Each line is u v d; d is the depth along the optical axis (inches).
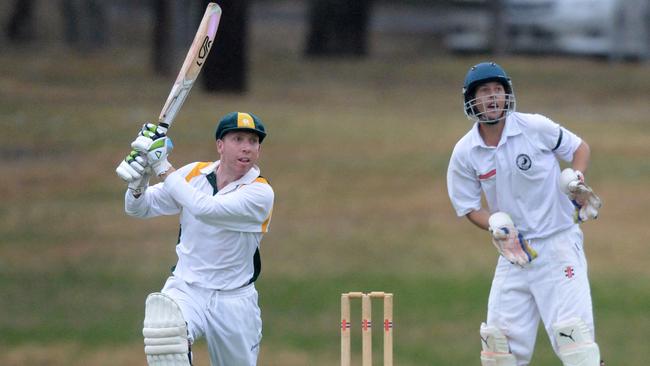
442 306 1696.6
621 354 1504.7
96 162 2455.7
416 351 1528.1
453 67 4047.7
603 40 3993.6
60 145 2573.8
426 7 5580.7
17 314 1664.6
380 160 2524.6
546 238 877.2
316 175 2388.0
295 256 1932.8
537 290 882.1
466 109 871.7
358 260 1927.9
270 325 1626.5
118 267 1882.4
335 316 1667.1
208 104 3041.3
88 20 4338.1
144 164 800.3
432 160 2544.3
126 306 1711.4
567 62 4010.8
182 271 840.3
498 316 898.1
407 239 2039.9
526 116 882.1
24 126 2731.3
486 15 4197.8
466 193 905.5
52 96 3134.8
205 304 832.9
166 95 3211.1
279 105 3157.0
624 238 2042.3
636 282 1819.6
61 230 2058.3
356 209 2198.6
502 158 876.6
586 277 881.5
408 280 1827.0
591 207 855.7
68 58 3978.8
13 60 3870.6
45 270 1859.0
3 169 2379.4
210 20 814.5
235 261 837.8
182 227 842.8
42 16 4911.4
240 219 823.7
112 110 2940.5
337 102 3280.0
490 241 2047.2
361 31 4360.2
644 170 2469.2
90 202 2210.9
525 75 3740.2
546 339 1631.4
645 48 4008.4
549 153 880.9
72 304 1728.6
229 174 836.0
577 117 3073.3
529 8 4097.0
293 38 4825.3
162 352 800.3
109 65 3846.0
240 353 856.9
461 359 1496.1
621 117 3097.9
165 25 3659.0
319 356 1509.6
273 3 5826.8
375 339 1590.8
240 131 822.5
